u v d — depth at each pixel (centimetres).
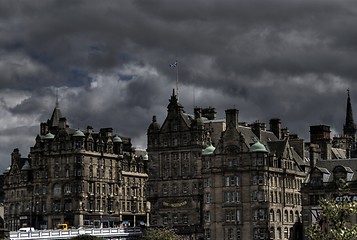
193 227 18275
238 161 17638
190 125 18925
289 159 18700
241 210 17450
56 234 16538
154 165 19312
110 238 18088
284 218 18175
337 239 5619
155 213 19125
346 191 5919
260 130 18850
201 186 18538
